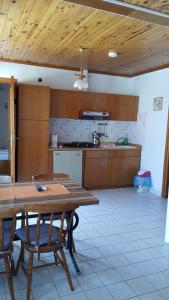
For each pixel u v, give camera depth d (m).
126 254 2.66
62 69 5.17
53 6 2.47
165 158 4.70
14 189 2.41
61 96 4.90
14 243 2.81
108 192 4.96
